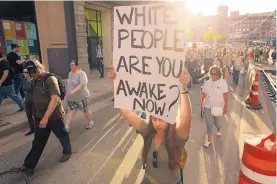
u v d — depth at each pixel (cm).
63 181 362
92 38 1639
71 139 513
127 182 357
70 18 1191
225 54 1567
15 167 403
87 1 1386
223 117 653
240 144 473
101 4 1504
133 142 495
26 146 487
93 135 534
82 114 691
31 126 540
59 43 1162
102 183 355
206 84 462
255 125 567
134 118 218
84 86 534
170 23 180
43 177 372
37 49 1072
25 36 1006
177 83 183
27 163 374
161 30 185
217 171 385
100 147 473
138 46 199
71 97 539
